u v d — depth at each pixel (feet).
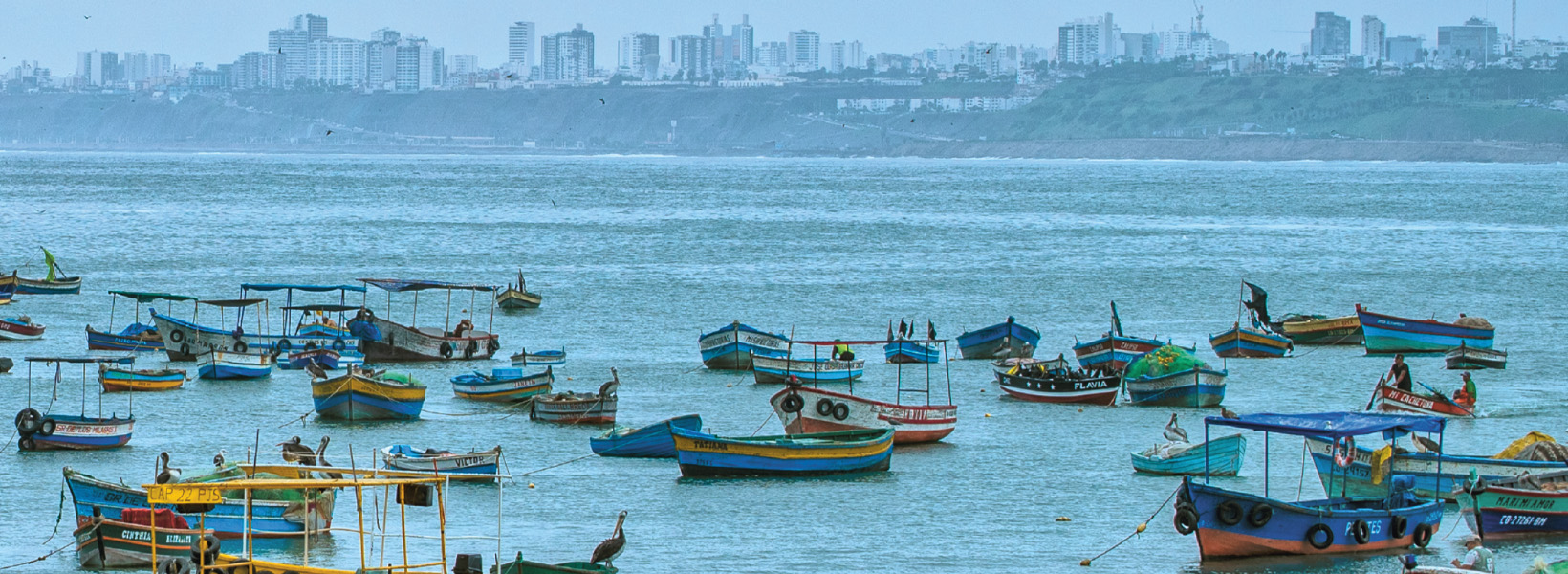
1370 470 572.51
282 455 614.75
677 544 541.75
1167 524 574.56
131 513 503.61
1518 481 562.25
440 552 526.57
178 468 593.01
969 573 511.40
